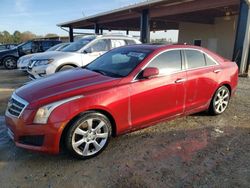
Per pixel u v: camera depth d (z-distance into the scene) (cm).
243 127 497
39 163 362
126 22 2420
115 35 976
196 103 501
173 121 522
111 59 482
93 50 912
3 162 364
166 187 310
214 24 2103
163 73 441
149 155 385
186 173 338
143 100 412
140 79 412
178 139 440
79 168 351
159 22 2406
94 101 361
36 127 337
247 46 1145
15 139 355
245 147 412
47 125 336
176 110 467
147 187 310
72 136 353
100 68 464
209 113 553
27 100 350
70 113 344
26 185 313
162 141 432
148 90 416
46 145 340
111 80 394
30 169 347
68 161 368
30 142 349
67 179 326
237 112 587
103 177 330
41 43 1705
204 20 2088
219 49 2078
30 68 888
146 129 481
